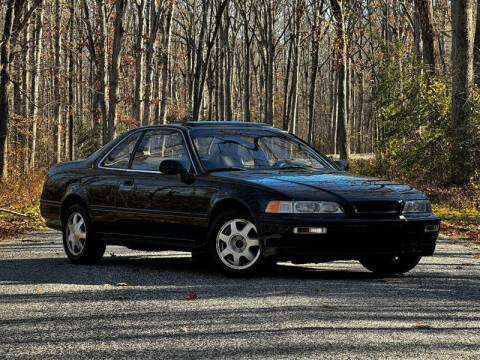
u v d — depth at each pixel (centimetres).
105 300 695
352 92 7669
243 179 820
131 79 4653
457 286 763
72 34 4491
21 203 2275
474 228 1577
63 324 595
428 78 2705
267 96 5791
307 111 9525
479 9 2938
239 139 916
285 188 791
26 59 3719
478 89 2475
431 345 507
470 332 548
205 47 6731
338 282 781
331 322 577
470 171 2500
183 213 860
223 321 587
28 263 1005
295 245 766
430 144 2612
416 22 4262
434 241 823
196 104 4466
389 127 2719
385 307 638
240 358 478
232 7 7581
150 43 4116
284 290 723
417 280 809
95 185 970
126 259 1036
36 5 2811
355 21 4769
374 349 496
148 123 4000
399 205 795
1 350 516
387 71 2719
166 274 859
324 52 9031
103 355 496
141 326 579
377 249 779
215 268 909
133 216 918
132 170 940
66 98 4919
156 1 4528
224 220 816
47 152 4300
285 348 500
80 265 974
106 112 3856
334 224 763
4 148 2767
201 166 867
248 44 5609
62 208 1027
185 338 534
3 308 670
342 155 3453
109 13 4159
